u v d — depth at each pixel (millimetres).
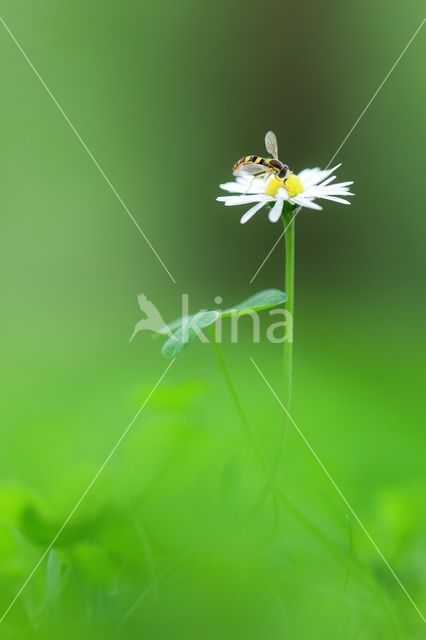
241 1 805
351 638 240
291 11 793
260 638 233
